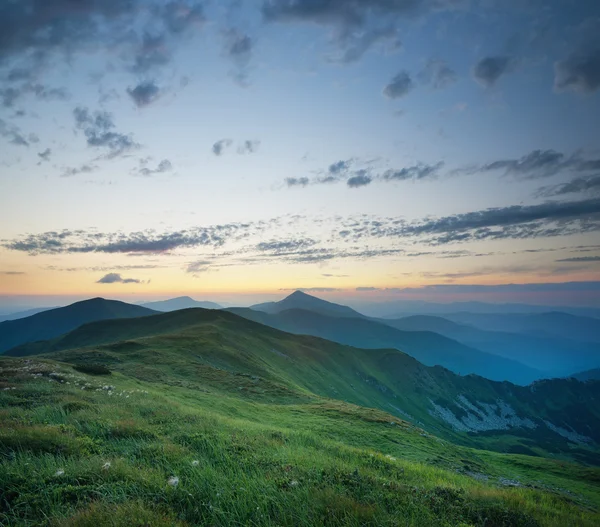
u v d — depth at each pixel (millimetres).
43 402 20266
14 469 9109
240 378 55781
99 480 8828
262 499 8320
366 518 7816
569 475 43969
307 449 16875
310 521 7496
